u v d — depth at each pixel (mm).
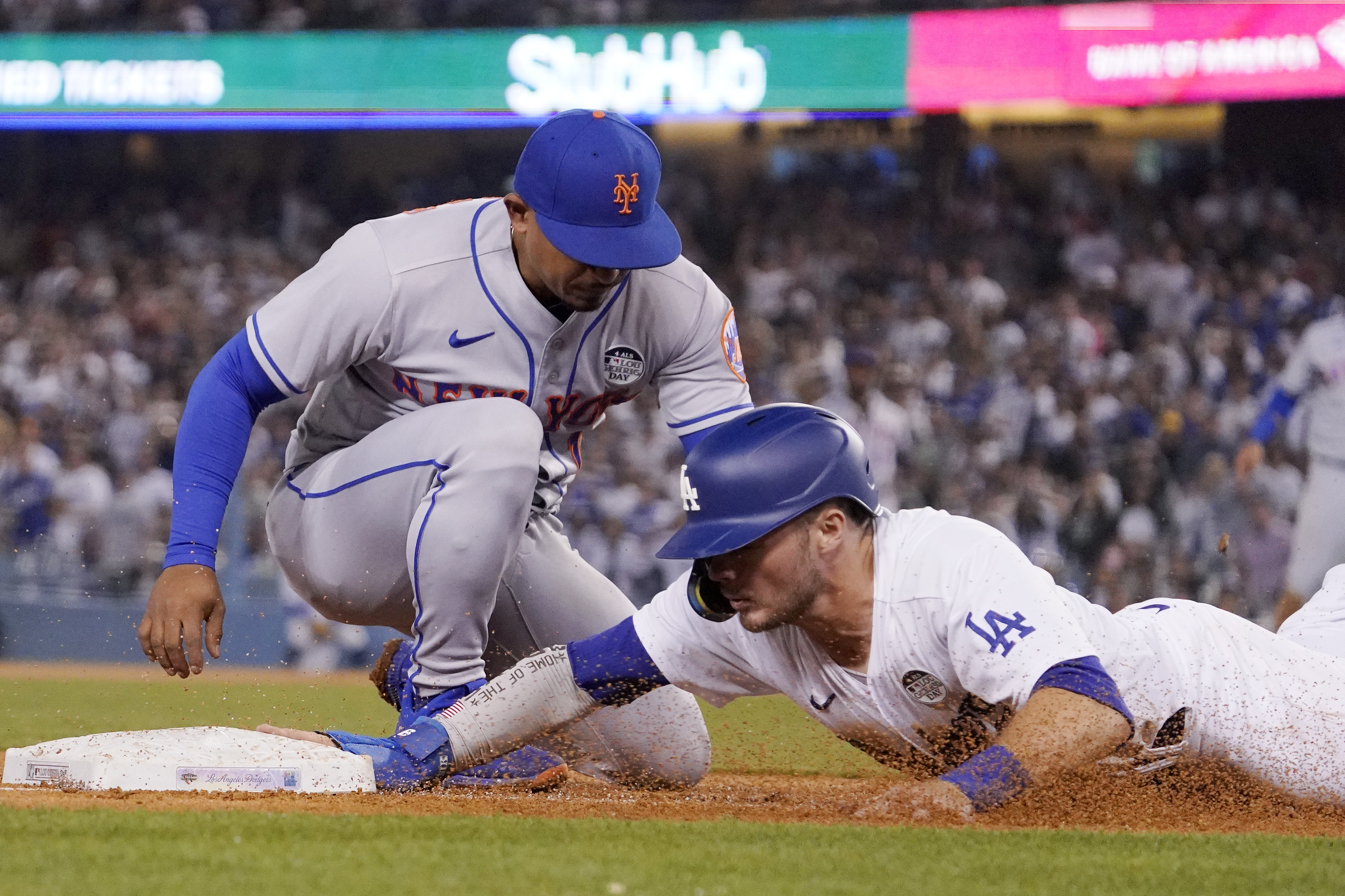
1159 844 8773
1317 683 11305
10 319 59438
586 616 13344
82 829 8180
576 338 12305
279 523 13539
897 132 66688
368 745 11062
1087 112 64625
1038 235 60594
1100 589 44406
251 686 31656
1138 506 45594
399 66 60719
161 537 45844
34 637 43656
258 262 64562
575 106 59594
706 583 10148
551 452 13039
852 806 10055
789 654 10258
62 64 62625
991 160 65812
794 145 68062
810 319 57031
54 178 69750
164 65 61969
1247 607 42188
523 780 12258
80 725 20219
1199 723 10773
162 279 62844
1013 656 9102
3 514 45469
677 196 66562
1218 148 63531
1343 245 58156
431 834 8422
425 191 70250
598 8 60031
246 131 70312
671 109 58875
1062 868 7766
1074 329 52562
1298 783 11062
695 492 9461
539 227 11516
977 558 9438
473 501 11641
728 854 7953
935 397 51094
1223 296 54406
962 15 56625
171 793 10234
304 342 11852
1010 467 46906
